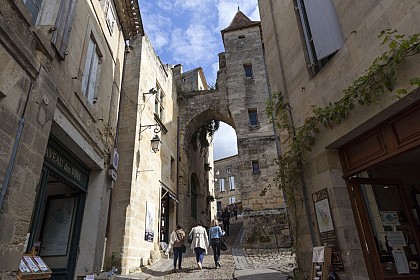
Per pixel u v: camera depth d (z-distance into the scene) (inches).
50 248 234.5
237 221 991.0
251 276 264.5
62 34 184.5
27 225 141.2
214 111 732.0
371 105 157.9
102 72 277.1
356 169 181.6
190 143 753.0
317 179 203.0
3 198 124.0
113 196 375.2
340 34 189.9
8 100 130.3
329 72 197.3
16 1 135.6
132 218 372.5
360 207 181.6
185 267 368.8
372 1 163.2
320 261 177.2
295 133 237.3
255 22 754.8
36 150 150.2
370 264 169.6
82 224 246.7
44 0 185.5
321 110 191.6
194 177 782.5
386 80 144.3
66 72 197.0
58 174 206.4
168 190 548.7
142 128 443.2
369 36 164.2
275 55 277.7
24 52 139.4
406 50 133.0
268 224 525.0
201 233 353.4
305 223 212.8
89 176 264.4
